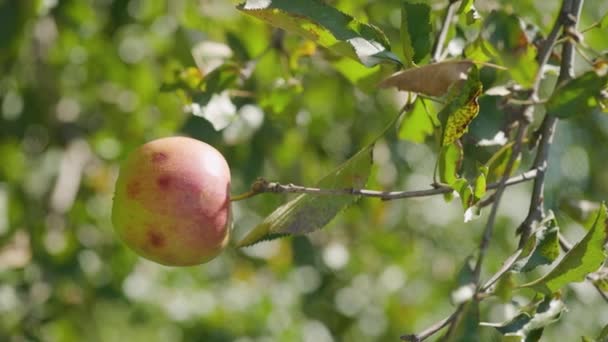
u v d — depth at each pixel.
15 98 7.46
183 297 7.64
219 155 3.50
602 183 8.63
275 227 3.21
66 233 6.84
